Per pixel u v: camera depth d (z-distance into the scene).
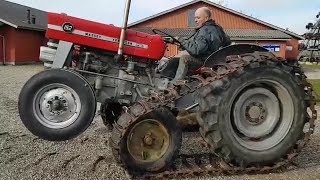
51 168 4.18
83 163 4.35
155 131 3.91
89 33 4.59
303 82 4.15
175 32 29.75
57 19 4.55
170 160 3.93
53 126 4.32
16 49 26.47
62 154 4.68
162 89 4.63
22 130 5.85
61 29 4.55
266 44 30.03
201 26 4.58
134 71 4.75
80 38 4.58
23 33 27.17
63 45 4.56
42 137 4.32
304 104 4.16
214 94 3.86
